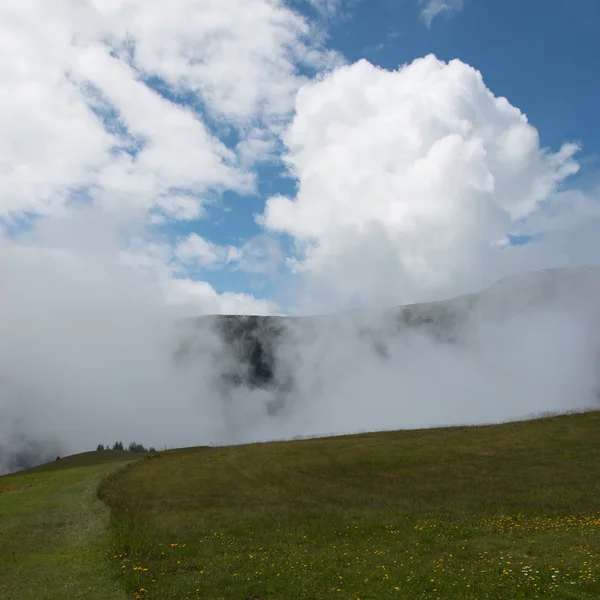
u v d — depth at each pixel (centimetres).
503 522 2905
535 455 4803
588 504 3209
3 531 3019
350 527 3005
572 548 2230
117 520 3216
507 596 1733
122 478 5262
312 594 1895
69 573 2214
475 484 4038
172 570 2283
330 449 6069
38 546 2725
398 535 2778
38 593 1964
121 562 2353
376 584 1955
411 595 1814
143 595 1923
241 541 2798
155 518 3384
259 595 1927
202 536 2911
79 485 4803
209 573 2191
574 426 5744
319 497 3969
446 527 2862
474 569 2041
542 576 1875
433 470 4678
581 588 1739
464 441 5716
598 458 4509
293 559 2392
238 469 5428
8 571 2259
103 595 1927
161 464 6131
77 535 2967
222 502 3959
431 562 2203
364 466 5097
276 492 4269
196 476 5194
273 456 5972
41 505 3866
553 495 3500
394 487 4175
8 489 4859
